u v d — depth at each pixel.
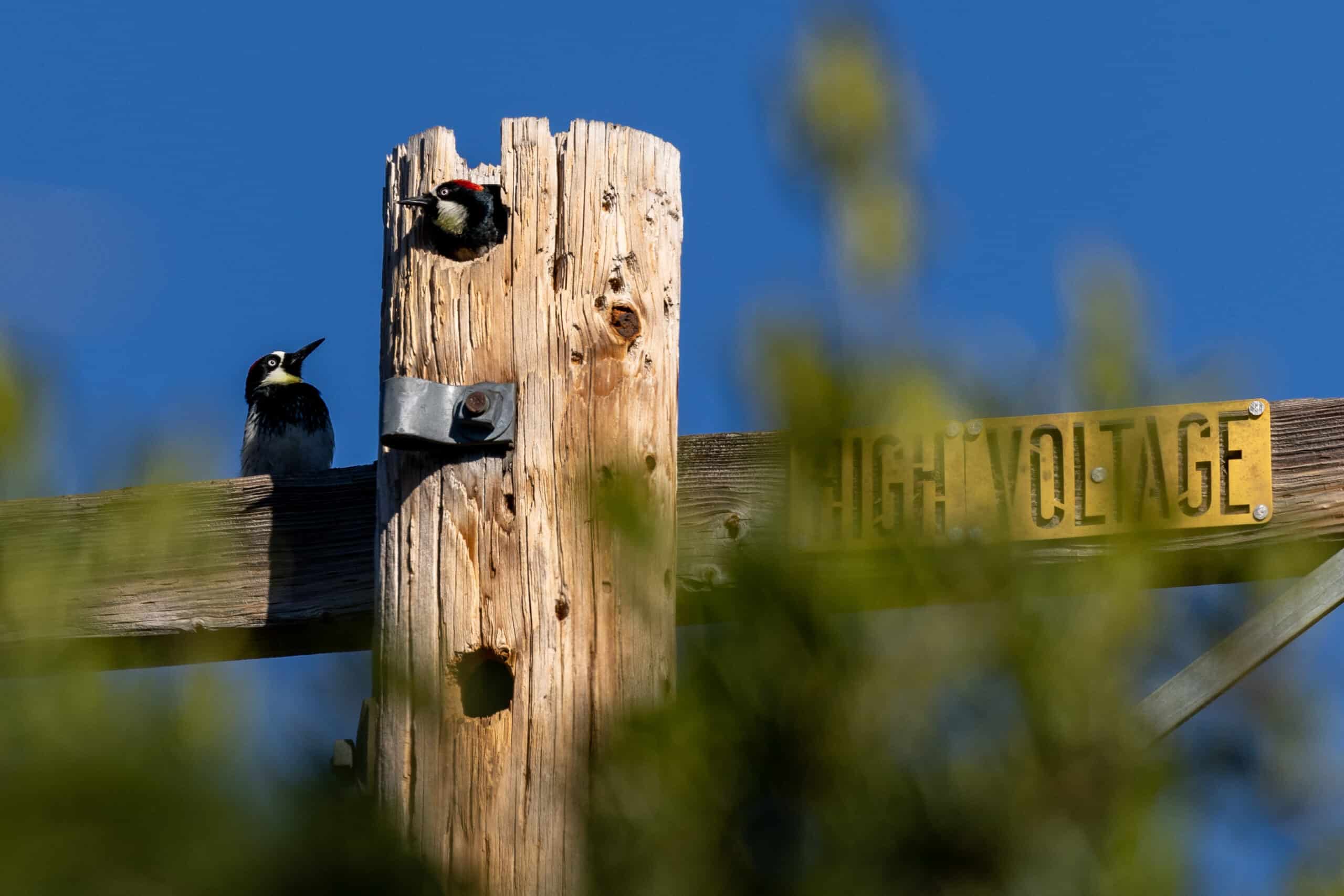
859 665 4.06
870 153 4.46
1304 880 4.06
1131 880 3.99
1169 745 4.18
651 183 8.55
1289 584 7.31
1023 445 7.09
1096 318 4.35
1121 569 4.31
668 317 8.39
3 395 4.39
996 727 4.08
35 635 4.92
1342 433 7.71
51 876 3.65
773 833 4.05
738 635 4.11
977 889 4.02
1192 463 7.70
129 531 5.71
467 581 7.73
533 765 7.26
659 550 4.96
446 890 4.49
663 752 4.10
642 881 4.09
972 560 4.32
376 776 7.07
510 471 7.86
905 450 4.64
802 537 4.41
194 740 3.83
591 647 7.50
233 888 3.78
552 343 8.09
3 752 3.72
